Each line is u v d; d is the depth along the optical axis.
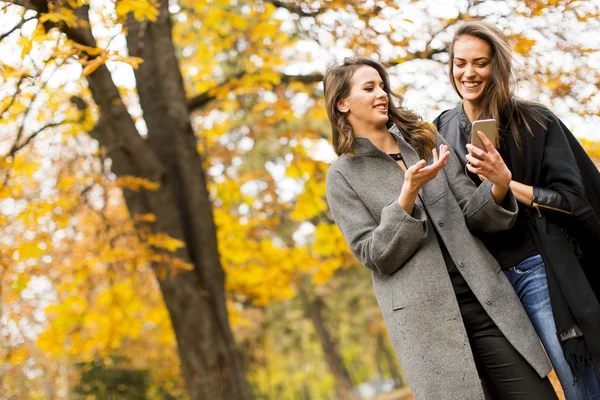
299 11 6.95
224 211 10.88
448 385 2.77
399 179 3.00
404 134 3.11
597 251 2.96
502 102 3.04
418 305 2.84
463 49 3.09
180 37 10.40
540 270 2.95
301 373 32.31
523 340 2.80
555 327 2.88
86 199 7.90
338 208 3.06
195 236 9.12
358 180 3.04
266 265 10.91
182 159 9.25
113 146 8.45
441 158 2.72
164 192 8.85
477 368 2.97
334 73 3.09
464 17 6.07
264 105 9.63
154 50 9.36
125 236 8.18
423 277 2.85
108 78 7.93
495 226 2.88
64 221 7.12
